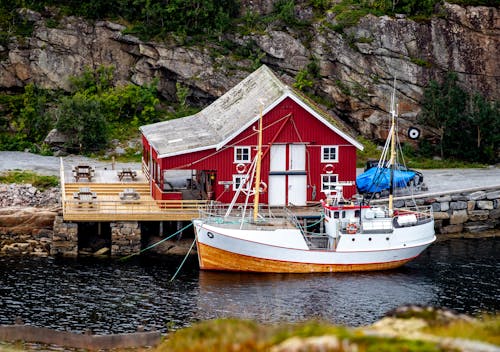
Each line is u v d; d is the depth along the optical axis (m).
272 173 65.81
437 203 71.19
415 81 89.94
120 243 63.41
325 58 92.31
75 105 85.19
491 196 72.50
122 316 49.34
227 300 52.72
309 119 65.69
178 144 66.56
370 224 59.44
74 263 61.06
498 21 90.38
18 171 76.56
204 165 65.25
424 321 29.03
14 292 53.69
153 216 63.66
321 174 66.38
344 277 58.41
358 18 91.88
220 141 65.31
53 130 86.00
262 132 65.25
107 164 82.19
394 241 59.91
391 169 60.75
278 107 65.06
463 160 87.81
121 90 92.56
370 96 90.25
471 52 90.50
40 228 65.50
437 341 25.05
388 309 51.19
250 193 65.81
